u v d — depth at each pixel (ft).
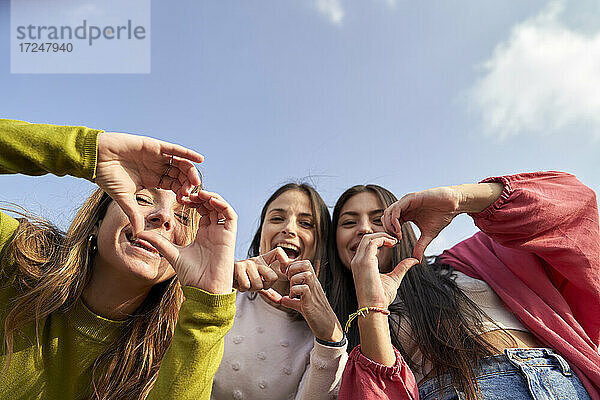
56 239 6.72
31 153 4.86
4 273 6.10
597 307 7.61
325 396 6.61
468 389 6.45
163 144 5.19
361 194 9.13
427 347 7.20
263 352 8.00
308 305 6.70
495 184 7.63
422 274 8.11
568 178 7.98
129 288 6.18
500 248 8.55
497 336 7.25
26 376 5.87
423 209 7.36
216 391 7.94
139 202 6.05
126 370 6.29
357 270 6.67
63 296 6.05
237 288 6.16
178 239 6.24
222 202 5.40
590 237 7.52
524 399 6.37
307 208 9.14
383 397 5.85
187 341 5.02
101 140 5.06
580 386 6.63
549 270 8.16
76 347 6.18
